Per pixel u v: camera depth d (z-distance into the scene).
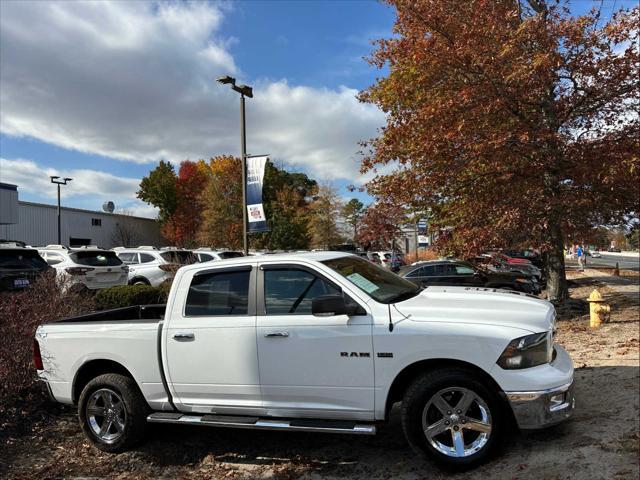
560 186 11.29
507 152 10.65
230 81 16.77
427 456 4.00
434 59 11.02
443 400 4.00
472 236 11.84
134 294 11.63
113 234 50.38
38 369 5.30
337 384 4.20
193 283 4.84
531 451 4.17
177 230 57.78
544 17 11.24
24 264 10.57
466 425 3.94
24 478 4.47
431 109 10.85
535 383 3.80
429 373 4.03
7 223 26.06
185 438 5.24
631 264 50.28
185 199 61.16
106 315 5.99
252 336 4.43
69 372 5.12
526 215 11.02
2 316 6.34
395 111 13.20
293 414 4.35
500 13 11.07
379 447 4.74
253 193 17.33
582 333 9.40
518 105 11.03
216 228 52.69
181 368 4.66
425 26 11.50
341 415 4.23
